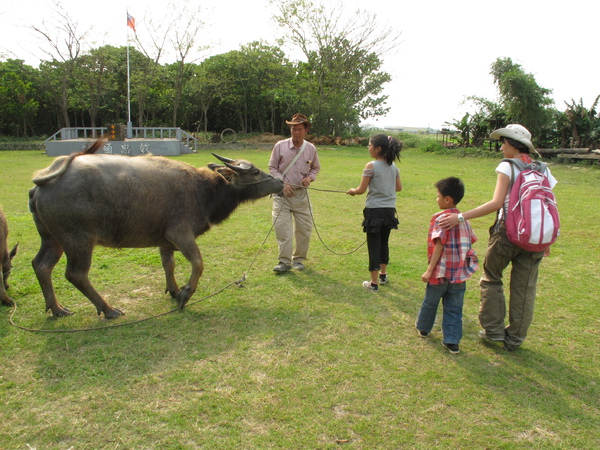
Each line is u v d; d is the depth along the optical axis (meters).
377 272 5.34
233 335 4.20
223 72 39.31
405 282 5.73
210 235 7.79
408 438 2.88
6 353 3.79
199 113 44.50
